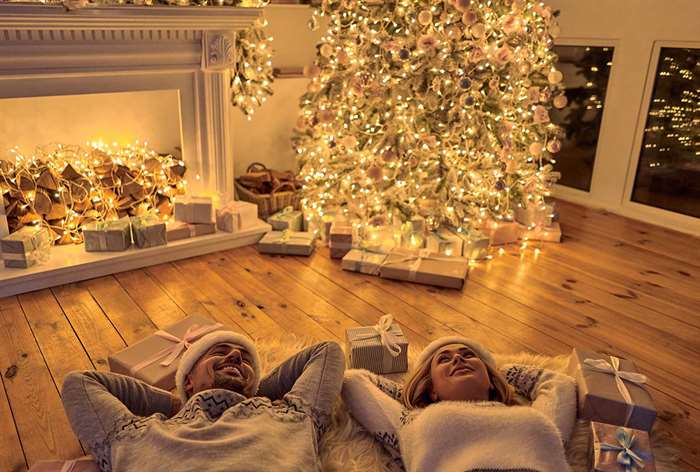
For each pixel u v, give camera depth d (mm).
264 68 3207
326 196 3141
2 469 1527
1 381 1896
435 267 2719
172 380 1795
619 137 3680
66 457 1571
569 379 1740
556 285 2711
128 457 1337
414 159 2721
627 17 3504
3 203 2562
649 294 2635
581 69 3877
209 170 3076
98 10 2375
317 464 1431
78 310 2371
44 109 2914
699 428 1757
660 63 3398
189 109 2963
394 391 1758
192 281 2666
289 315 2375
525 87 2959
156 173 3041
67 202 2826
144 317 2328
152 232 2783
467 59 2703
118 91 2691
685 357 2141
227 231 3045
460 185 2936
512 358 2055
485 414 1430
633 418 1599
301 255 2982
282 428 1448
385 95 2736
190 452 1288
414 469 1397
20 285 2482
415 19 2723
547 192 3203
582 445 1588
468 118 2771
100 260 2654
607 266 2936
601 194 3867
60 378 1918
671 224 3488
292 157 3855
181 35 2727
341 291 2600
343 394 1733
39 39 2363
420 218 3029
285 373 1696
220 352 1628
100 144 3096
